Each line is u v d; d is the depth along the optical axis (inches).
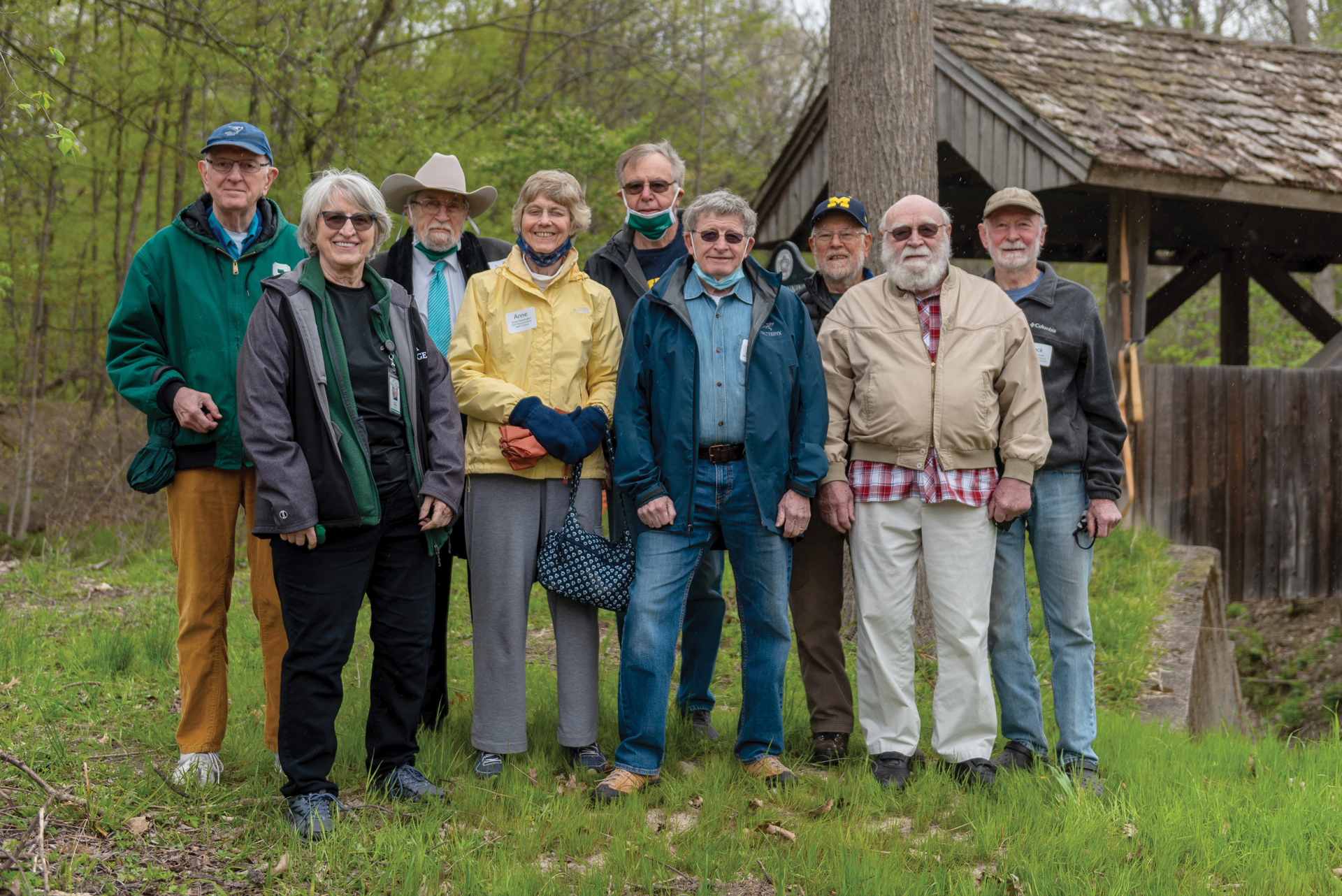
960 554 141.9
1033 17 377.4
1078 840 122.6
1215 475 321.7
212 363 133.0
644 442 138.5
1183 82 350.6
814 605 155.7
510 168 459.2
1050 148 298.0
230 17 396.8
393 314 129.2
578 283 147.6
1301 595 335.6
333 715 123.6
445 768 141.9
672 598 139.1
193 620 135.3
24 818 121.3
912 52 225.0
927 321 144.3
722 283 139.5
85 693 176.2
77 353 451.2
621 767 137.9
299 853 114.3
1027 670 151.5
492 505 140.7
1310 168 312.8
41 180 392.8
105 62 382.0
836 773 150.2
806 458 139.3
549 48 626.2
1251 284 590.9
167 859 113.8
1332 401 340.8
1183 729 203.9
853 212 157.5
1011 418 141.9
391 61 527.2
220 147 131.9
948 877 112.5
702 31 639.8
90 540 356.2
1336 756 173.8
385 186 153.3
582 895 108.3
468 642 225.9
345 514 119.2
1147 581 275.1
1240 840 128.0
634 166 155.8
